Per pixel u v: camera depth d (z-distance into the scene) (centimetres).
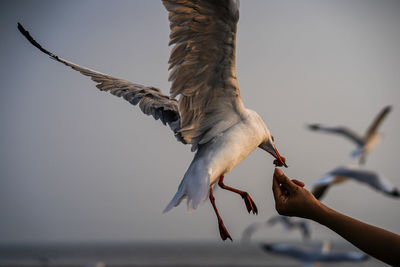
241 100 387
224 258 6956
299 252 1572
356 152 1172
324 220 219
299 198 227
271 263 5706
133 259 6675
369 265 4306
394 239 197
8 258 7381
